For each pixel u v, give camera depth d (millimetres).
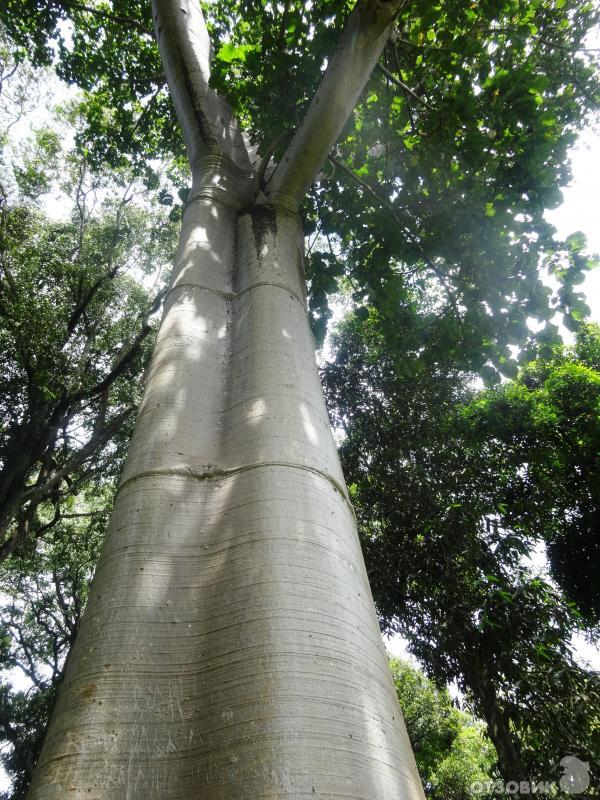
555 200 4578
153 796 1066
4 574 17141
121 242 16016
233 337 2664
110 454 15008
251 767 1053
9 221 13492
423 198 5414
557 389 10695
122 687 1250
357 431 9266
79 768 1094
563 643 6172
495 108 4305
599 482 9805
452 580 6973
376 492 8469
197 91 4367
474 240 5105
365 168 5734
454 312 5625
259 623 1329
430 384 9250
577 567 10648
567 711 5746
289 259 3262
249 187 3955
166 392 2209
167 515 1700
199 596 1492
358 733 1162
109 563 1572
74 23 9852
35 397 12023
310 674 1229
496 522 7660
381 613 7723
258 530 1585
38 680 17328
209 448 2029
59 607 17641
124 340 15375
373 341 10070
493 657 6426
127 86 10414
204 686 1258
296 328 2682
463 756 15734
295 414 2086
